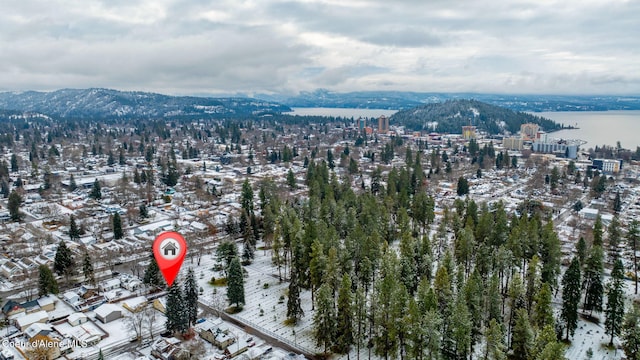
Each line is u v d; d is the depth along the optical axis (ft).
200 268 442.09
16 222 601.21
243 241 502.38
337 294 356.79
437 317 247.09
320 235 393.70
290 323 328.49
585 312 341.41
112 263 454.81
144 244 508.12
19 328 317.63
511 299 296.71
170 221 601.21
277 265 442.09
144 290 387.14
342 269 358.43
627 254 412.16
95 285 396.98
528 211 621.31
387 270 322.55
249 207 616.39
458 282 318.04
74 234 522.06
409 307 245.86
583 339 302.45
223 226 575.38
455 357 251.39
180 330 308.60
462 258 385.50
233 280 344.69
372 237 382.63
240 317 339.16
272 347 295.89
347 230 475.72
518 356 258.37
